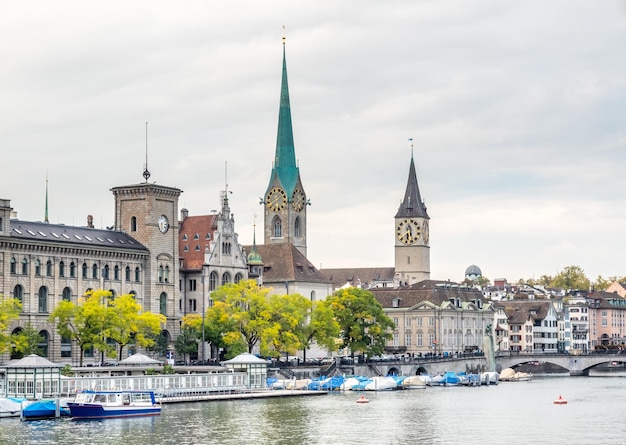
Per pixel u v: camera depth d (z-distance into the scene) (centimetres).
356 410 18825
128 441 14725
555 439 15388
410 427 16525
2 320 19588
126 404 17450
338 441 15000
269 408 18962
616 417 18225
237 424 16562
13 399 17325
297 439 15125
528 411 19188
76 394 17912
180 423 16612
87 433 15400
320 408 19100
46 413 17125
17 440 14712
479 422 17312
